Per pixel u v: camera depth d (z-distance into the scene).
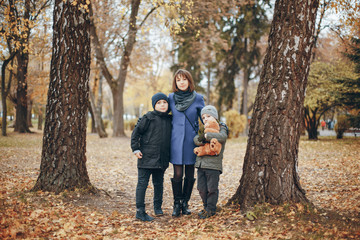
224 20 22.25
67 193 4.45
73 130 4.65
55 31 4.55
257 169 3.71
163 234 3.29
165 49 22.86
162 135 3.90
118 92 20.16
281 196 3.58
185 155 3.92
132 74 23.48
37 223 3.32
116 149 13.30
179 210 4.02
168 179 7.09
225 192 5.71
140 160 3.90
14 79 20.52
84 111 4.81
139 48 18.78
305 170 7.54
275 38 3.71
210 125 3.74
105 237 3.13
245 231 3.19
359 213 3.66
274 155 3.61
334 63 17.39
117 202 4.70
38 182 4.61
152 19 14.81
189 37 19.70
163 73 37.09
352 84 12.54
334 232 2.98
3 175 6.24
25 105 20.80
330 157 9.30
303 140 16.23
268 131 3.65
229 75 23.80
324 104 15.39
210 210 3.76
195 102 4.09
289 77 3.59
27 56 17.72
